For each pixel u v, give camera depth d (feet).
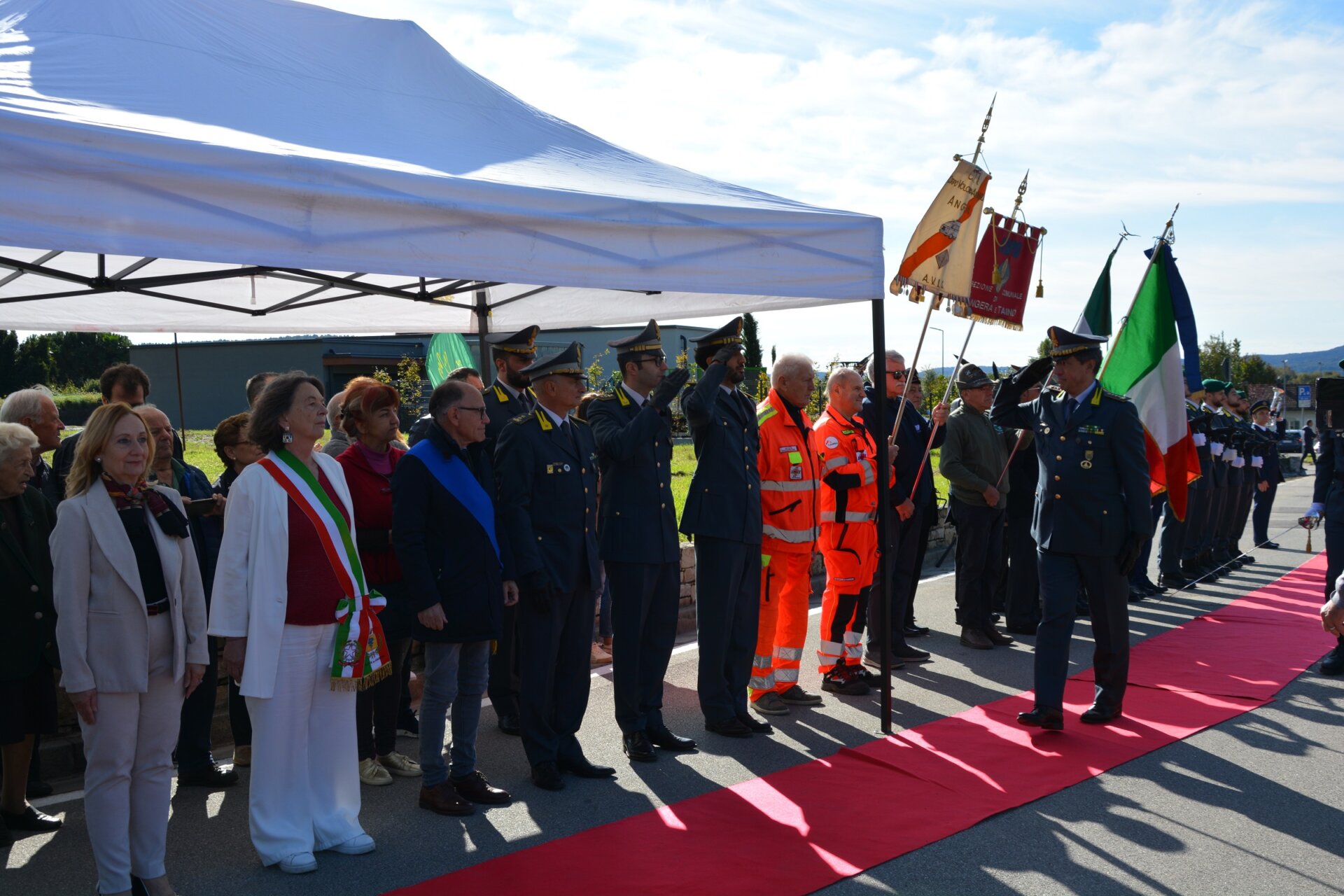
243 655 12.87
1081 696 20.77
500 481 15.74
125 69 14.25
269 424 13.04
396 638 15.83
